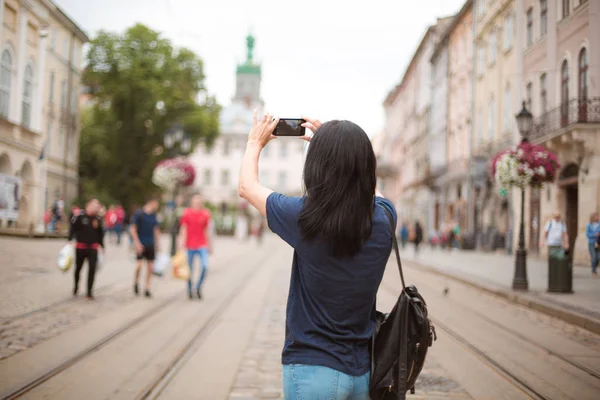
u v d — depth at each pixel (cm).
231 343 745
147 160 4625
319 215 210
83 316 912
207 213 1187
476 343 760
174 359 650
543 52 1939
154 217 1202
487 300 1232
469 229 3369
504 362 656
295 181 9738
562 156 1955
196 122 4684
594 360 668
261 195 225
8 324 822
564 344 761
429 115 4638
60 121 3950
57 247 2286
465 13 3356
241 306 1079
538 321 950
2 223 2852
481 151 2989
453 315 1003
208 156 9688
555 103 1848
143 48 4347
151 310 998
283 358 215
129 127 4600
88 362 630
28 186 3067
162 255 1199
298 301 217
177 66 4559
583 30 1631
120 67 4244
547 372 616
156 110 4597
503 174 1307
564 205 2034
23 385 534
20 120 2747
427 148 4712
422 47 4916
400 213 6241
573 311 960
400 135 6372
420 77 5072
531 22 2052
